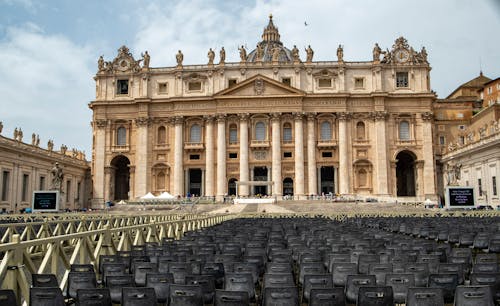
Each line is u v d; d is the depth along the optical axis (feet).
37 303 31.65
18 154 230.89
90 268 40.78
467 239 74.64
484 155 237.45
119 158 312.09
